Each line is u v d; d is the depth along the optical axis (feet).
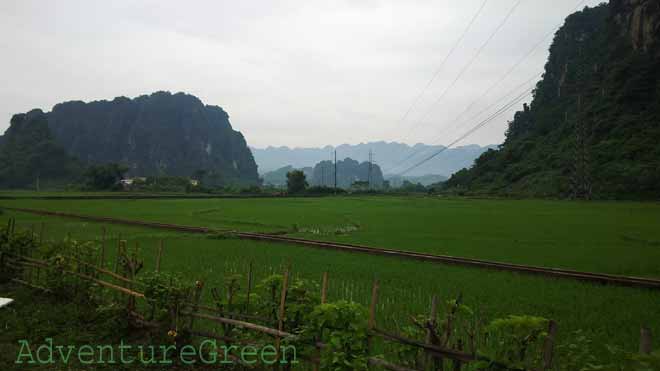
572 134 300.40
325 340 15.40
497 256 51.31
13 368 16.44
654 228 82.28
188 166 621.31
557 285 34.68
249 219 102.22
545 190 243.40
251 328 16.11
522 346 12.01
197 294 18.70
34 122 459.32
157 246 54.65
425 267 42.11
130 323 20.35
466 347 17.28
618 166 224.33
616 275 39.83
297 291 15.61
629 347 20.83
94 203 159.94
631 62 305.12
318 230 81.00
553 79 463.01
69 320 21.65
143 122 636.89
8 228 29.89
